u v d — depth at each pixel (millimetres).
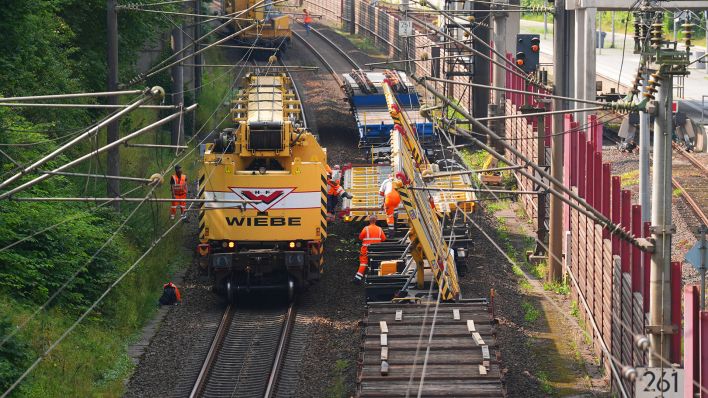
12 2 106938
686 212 129500
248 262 96938
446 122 66125
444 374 68000
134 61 149500
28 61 113125
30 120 113500
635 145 167125
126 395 77500
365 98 168000
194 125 166250
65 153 116500
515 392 76750
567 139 105062
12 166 94312
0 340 72812
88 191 110688
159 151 145750
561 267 104688
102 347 83750
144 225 110188
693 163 156125
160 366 83125
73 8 134000
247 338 89625
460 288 100375
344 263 111000
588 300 90562
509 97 164750
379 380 67250
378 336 74688
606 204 84938
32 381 72812
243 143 100938
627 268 77125
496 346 72250
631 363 72875
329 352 85938
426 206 94938
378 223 116750
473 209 118562
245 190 97438
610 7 143875
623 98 85812
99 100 137500
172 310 97000
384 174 128750
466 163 145875
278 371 81125
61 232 92875
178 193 119188
